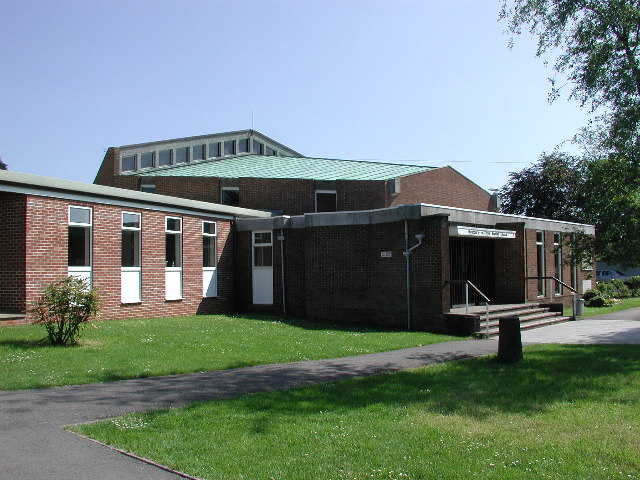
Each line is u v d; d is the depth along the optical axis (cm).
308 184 3036
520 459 594
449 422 727
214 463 568
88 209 1667
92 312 1274
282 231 2098
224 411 756
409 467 565
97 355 1142
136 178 3148
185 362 1115
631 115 1485
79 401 805
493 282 2262
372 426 702
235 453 597
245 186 3048
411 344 1458
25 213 1480
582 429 705
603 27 1464
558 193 4394
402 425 708
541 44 1606
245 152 4084
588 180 1661
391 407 798
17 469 547
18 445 614
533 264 2327
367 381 977
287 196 3033
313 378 1005
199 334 1492
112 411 755
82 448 607
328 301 1953
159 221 1916
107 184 3319
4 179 1408
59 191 1567
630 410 800
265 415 740
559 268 2578
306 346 1367
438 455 602
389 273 1836
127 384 928
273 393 870
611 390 920
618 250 1530
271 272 2153
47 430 667
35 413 739
